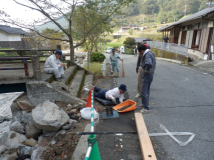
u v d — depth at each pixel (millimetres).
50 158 3043
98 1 9305
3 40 24141
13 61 8844
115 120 4047
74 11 9656
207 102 4898
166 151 2865
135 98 5480
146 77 4074
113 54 8992
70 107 4688
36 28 8883
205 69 10227
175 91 6051
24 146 3760
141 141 2973
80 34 10969
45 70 5859
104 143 3189
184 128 3539
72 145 3186
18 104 4770
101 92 5246
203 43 13469
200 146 2957
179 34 19609
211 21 12375
